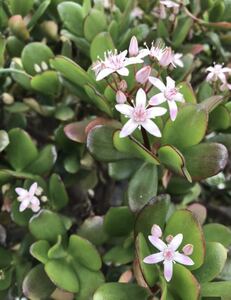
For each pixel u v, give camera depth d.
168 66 0.12
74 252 0.11
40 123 0.14
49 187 0.12
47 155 0.12
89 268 0.11
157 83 0.10
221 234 0.11
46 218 0.11
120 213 0.11
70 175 0.13
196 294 0.09
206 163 0.10
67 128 0.11
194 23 0.14
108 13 0.13
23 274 0.11
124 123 0.10
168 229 0.10
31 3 0.13
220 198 0.15
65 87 0.12
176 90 0.10
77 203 0.13
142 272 0.09
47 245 0.11
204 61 0.14
